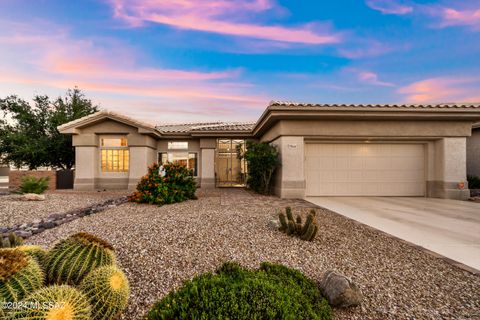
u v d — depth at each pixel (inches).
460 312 94.8
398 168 430.0
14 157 596.7
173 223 202.7
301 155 397.1
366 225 221.0
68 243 93.0
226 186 606.5
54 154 621.3
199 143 611.8
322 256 145.0
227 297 66.6
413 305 99.0
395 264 136.6
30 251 90.0
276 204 326.0
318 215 259.1
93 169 524.1
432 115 376.2
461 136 405.7
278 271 108.2
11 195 398.3
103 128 528.1
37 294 60.8
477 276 123.9
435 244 174.4
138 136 530.6
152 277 114.6
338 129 400.5
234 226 197.0
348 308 95.9
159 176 336.5
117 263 127.0
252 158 414.9
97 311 74.4
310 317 75.0
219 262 130.9
